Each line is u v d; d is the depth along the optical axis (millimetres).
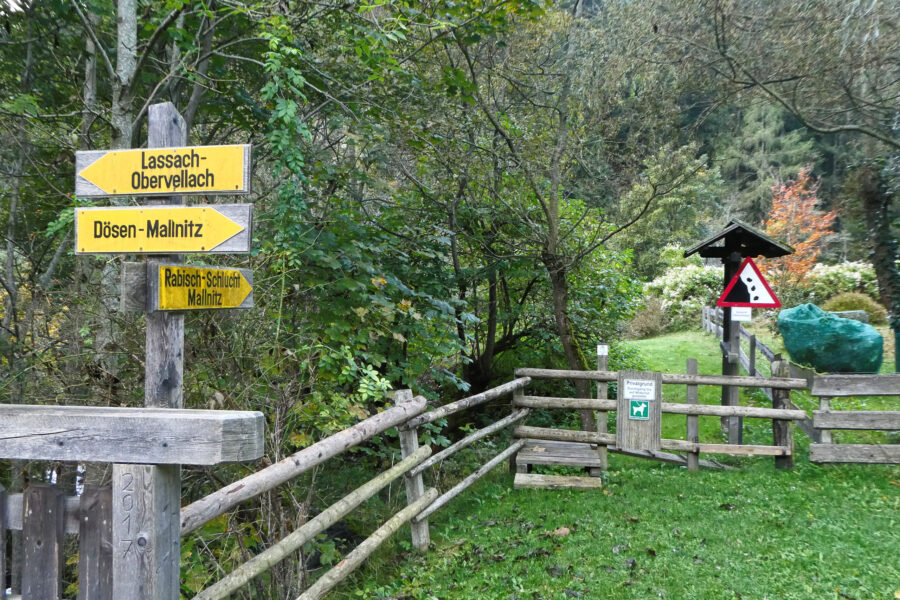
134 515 2020
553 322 10680
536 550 4980
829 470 6977
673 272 22250
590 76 8758
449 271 8758
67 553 3768
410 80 6641
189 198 5438
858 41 9039
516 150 8562
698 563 4648
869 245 10336
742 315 8742
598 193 9930
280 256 5016
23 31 6516
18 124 6090
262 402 4531
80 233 2693
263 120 6375
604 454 7266
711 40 9648
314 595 3600
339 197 6504
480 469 6297
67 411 2137
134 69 5574
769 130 30094
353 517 5672
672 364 13406
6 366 5367
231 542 4164
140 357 4453
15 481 5000
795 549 4863
